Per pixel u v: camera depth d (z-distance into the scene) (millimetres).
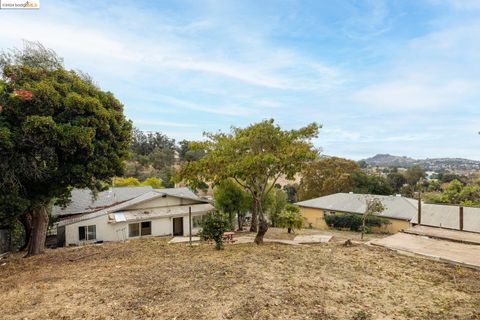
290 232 16297
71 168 9914
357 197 27250
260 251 8836
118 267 7383
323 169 36844
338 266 6855
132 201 20609
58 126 9039
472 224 13242
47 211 13078
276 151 10656
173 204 21844
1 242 12352
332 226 25672
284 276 6113
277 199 22766
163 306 4656
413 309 4516
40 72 10023
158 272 6598
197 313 4391
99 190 13383
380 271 6398
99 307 4691
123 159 12164
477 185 30609
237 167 9945
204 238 9531
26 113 9016
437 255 7207
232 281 5805
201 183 12078
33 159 9562
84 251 10656
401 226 21812
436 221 14172
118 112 11766
